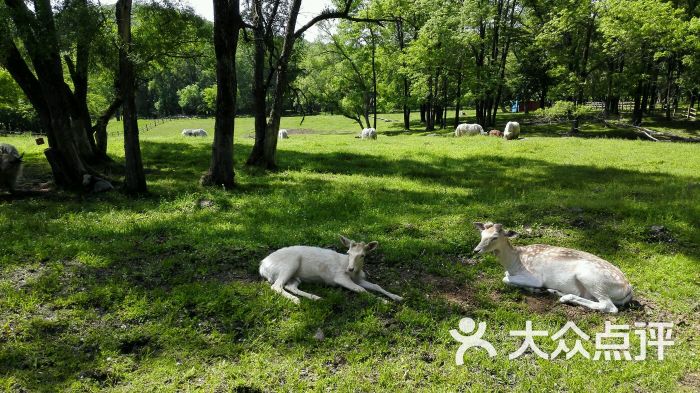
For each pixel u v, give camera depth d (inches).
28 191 449.4
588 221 361.4
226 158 473.1
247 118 2883.9
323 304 226.4
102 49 418.0
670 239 326.0
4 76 993.5
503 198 436.8
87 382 176.4
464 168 620.4
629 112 1747.0
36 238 303.6
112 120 2691.9
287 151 758.5
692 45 1137.4
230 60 453.4
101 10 440.1
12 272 255.4
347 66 1643.7
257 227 338.3
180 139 925.8
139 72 474.6
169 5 537.0
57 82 447.5
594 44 1419.8
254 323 214.2
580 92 1337.4
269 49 593.9
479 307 235.8
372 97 1729.8
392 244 307.3
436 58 1348.4
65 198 430.0
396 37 1654.8
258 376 179.5
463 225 350.9
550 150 780.0
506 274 262.1
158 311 218.7
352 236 321.7
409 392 173.3
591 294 235.3
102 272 259.4
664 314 231.0
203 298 228.5
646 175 571.2
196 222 350.9
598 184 514.6
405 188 484.1
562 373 186.2
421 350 197.9
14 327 205.5
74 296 227.5
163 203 403.5
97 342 198.2
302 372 184.2
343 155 708.0
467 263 291.4
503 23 1454.2
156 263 270.4
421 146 845.8
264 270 251.9
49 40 393.7
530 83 1777.8
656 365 191.6
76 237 309.4
